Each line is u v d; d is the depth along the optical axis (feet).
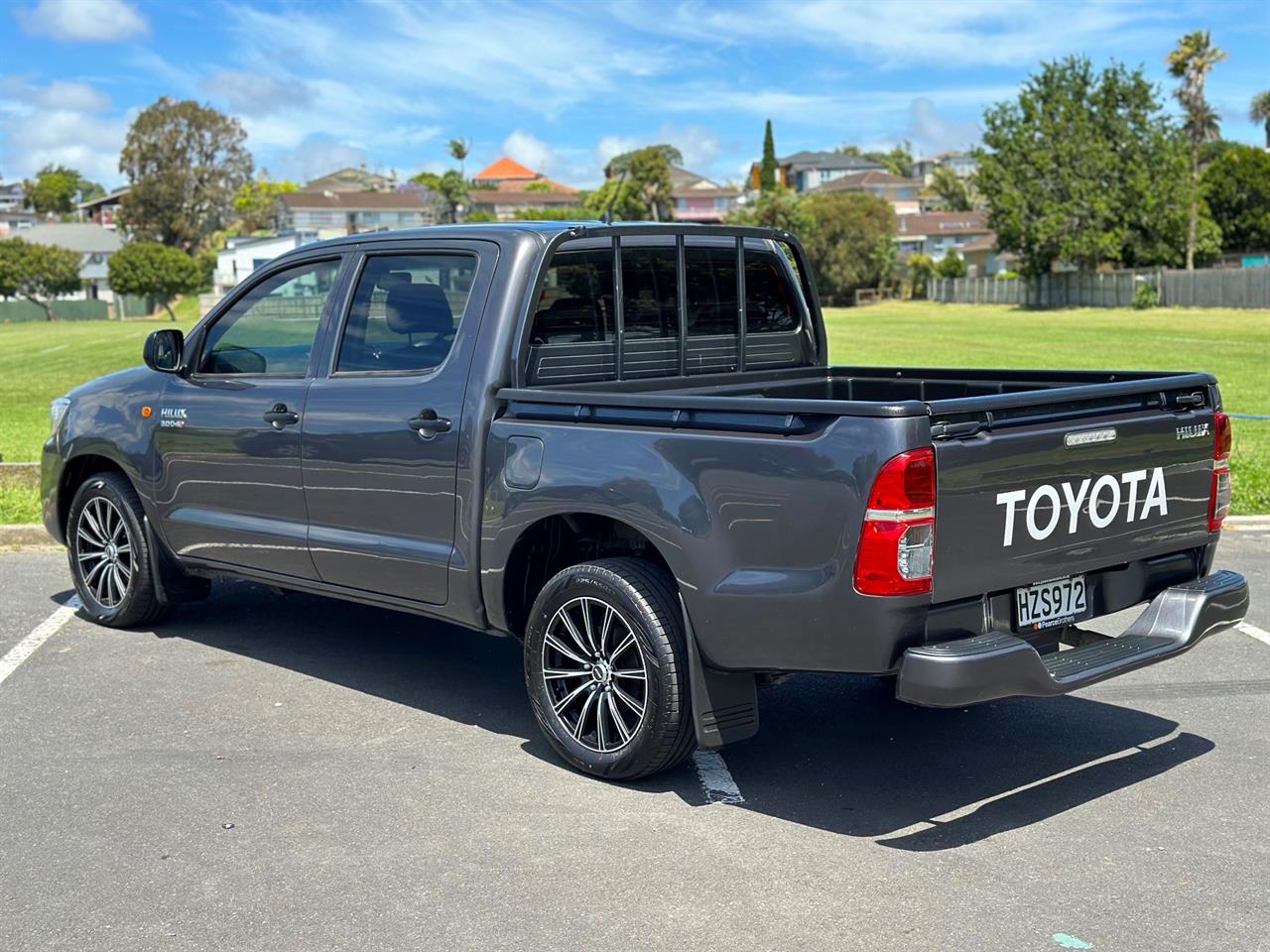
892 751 16.62
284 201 433.89
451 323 16.92
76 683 19.25
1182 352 114.21
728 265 19.33
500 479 16.06
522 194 567.18
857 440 12.98
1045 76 242.37
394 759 16.19
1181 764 16.06
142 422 20.84
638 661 15.03
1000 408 13.52
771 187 351.25
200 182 381.19
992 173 248.73
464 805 14.69
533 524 15.78
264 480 19.01
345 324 18.22
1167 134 239.50
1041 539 13.97
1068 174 240.94
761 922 11.85
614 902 12.27
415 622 22.95
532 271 16.52
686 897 12.37
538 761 16.16
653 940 11.53
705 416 14.33
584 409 15.42
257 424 18.92
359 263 18.19
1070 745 16.80
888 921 11.86
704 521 14.16
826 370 20.88
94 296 380.58
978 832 13.98
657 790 15.20
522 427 15.89
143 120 379.35
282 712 17.99
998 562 13.60
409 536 17.25
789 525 13.52
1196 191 240.94
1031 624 14.26
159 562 21.34
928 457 12.84
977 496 13.32
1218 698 18.67
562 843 13.65
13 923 11.91
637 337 18.03
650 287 18.17
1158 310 215.31
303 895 12.44
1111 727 17.51
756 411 13.83
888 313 248.52
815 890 12.53
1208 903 12.23
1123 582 15.34
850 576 13.07
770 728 17.56
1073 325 178.29
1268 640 21.62
